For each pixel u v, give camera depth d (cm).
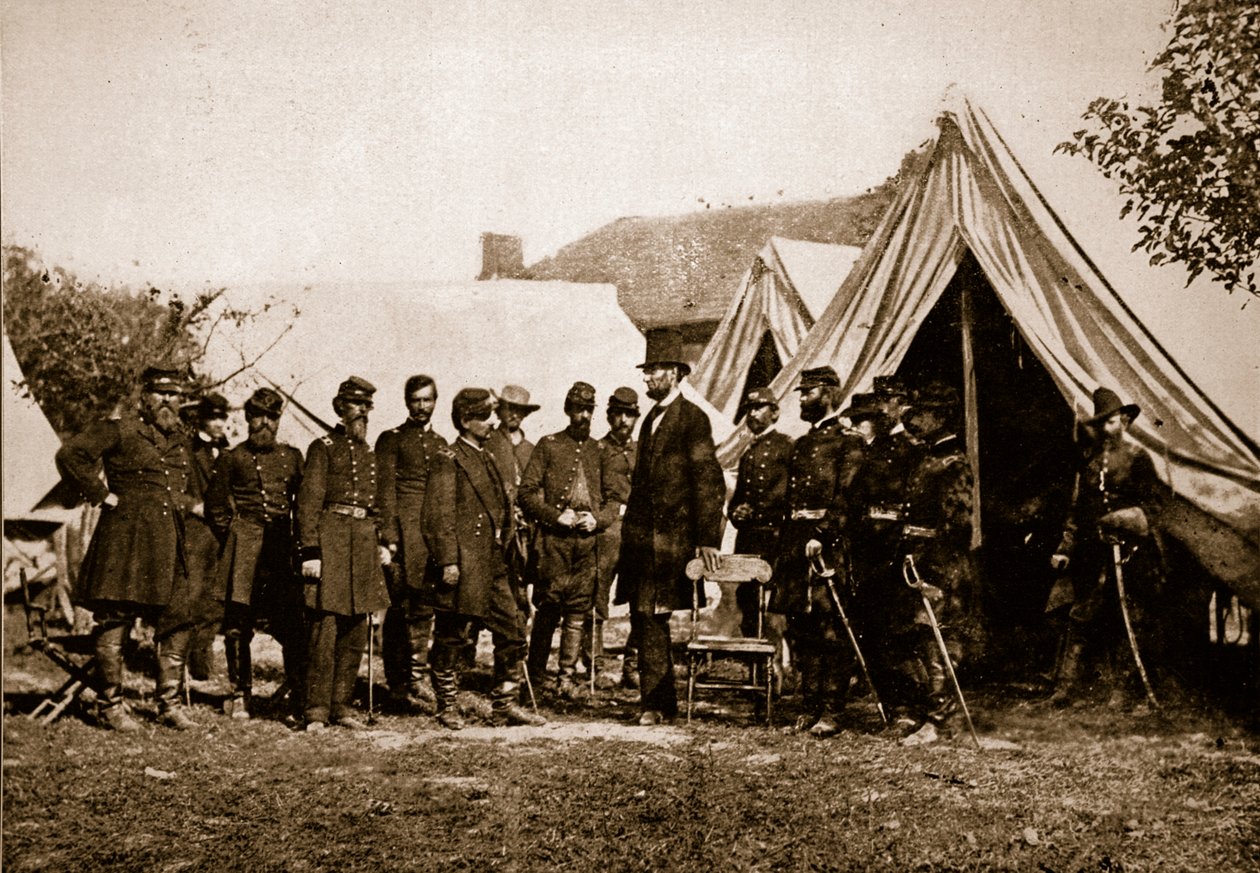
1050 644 634
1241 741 570
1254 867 438
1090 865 437
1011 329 678
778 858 447
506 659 622
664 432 631
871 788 511
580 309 759
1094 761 548
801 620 601
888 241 707
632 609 623
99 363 784
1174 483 631
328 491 609
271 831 473
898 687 599
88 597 585
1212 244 655
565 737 590
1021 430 664
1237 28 651
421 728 610
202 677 635
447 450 631
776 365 738
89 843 463
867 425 614
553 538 666
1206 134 659
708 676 688
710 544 617
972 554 656
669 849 455
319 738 584
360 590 603
